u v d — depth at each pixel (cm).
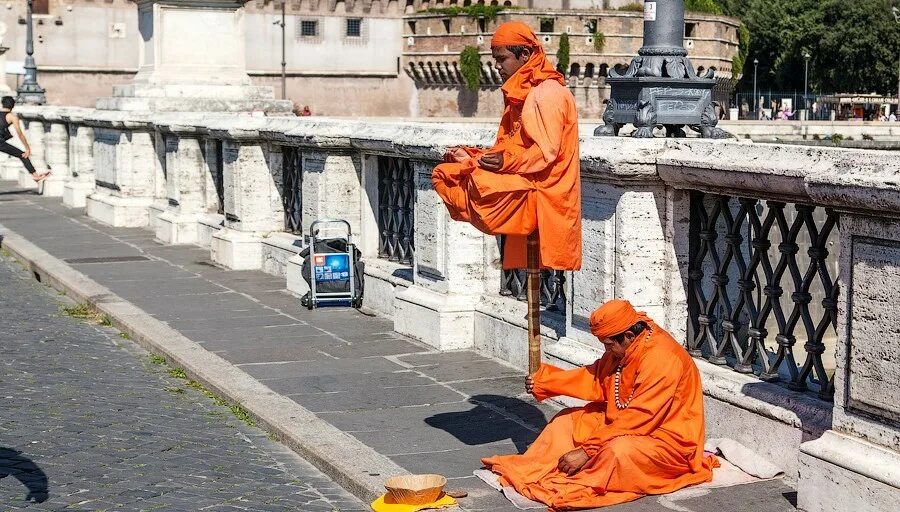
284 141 1569
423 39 9194
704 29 8631
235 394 968
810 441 663
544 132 686
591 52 8644
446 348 1138
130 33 8419
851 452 636
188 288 1529
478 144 1078
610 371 715
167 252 1886
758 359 828
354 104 9331
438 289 1166
